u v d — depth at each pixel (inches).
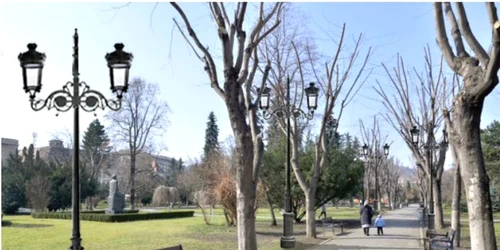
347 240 709.3
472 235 245.1
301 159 1066.7
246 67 418.6
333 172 1076.5
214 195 1027.9
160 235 818.2
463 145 251.8
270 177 1093.1
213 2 406.0
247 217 390.9
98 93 320.2
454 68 266.2
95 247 648.4
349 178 1120.2
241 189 394.0
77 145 308.0
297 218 1140.5
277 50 875.4
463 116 252.8
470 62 257.8
